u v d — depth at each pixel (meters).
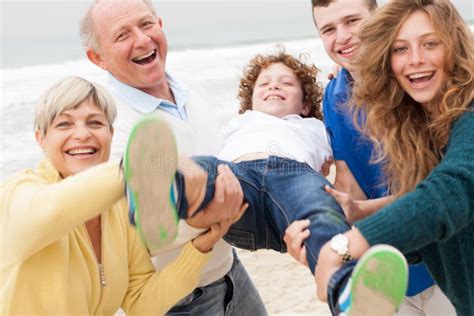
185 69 22.52
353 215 3.17
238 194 2.79
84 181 2.41
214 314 3.55
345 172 3.83
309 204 2.96
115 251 2.85
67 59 34.94
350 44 3.71
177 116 3.48
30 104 16.77
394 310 2.26
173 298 2.94
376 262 2.14
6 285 2.57
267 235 3.23
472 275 2.64
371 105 2.92
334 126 3.78
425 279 3.38
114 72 3.43
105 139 2.74
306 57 4.63
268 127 3.79
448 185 2.32
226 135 3.93
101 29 3.38
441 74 2.65
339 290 2.37
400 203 2.34
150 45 3.39
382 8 2.75
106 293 2.81
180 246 3.25
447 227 2.31
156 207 2.43
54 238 2.46
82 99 2.68
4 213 2.54
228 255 3.58
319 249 2.66
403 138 2.86
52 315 2.58
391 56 2.75
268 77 4.20
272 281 6.12
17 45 48.28
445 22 2.62
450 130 2.60
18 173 2.70
